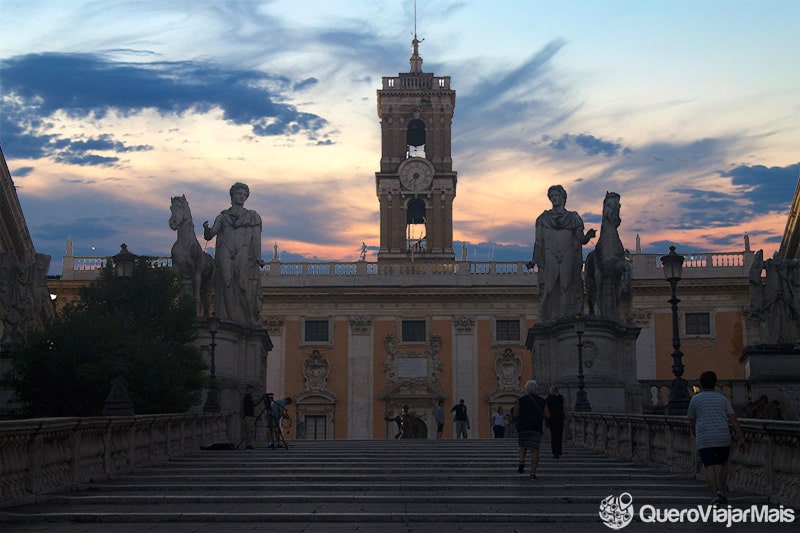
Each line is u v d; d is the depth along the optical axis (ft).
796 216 133.39
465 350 207.62
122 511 43.34
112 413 62.49
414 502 47.24
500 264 211.00
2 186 126.00
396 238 236.63
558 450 73.36
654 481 56.08
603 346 101.55
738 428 43.68
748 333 203.72
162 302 105.81
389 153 244.01
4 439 43.45
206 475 59.16
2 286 104.47
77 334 95.61
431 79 249.34
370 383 206.69
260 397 106.32
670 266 72.38
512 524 40.47
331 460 69.46
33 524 40.37
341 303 209.77
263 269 211.82
